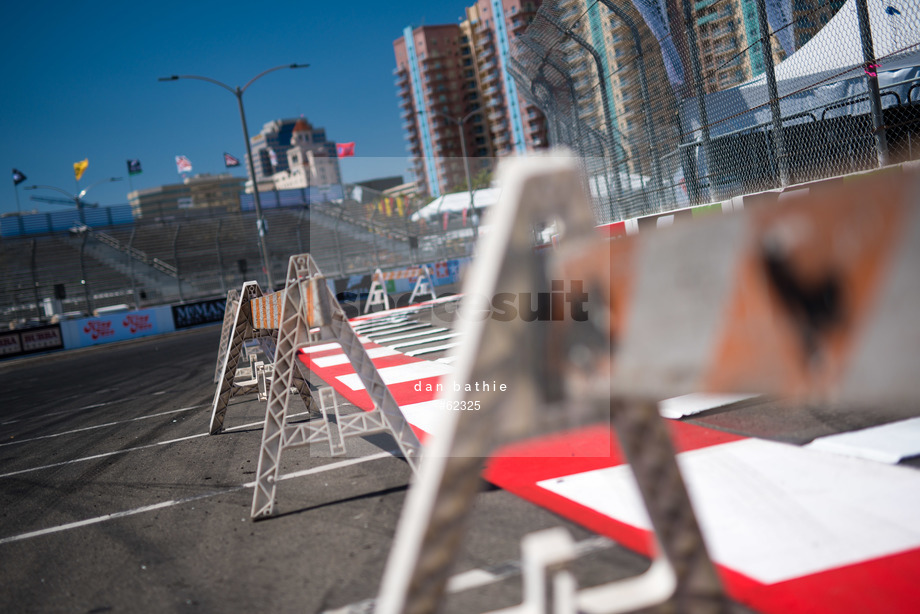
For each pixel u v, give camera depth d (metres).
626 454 1.51
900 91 12.18
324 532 3.59
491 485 3.89
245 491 4.60
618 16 13.85
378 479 4.41
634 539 2.91
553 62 16.36
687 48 12.63
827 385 1.01
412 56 168.12
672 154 14.11
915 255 0.92
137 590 3.19
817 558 2.53
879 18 10.97
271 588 2.99
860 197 0.95
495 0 147.75
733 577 2.49
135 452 6.43
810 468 3.39
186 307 32.50
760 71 12.46
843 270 0.98
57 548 3.99
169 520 4.21
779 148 10.86
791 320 1.03
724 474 3.49
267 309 5.75
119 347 26.58
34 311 41.16
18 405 12.05
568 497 3.51
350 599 2.77
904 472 3.16
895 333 0.94
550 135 19.02
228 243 49.16
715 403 4.88
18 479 6.03
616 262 1.23
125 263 46.81
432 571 1.36
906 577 2.31
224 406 6.79
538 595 1.57
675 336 1.17
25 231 48.56
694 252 1.13
